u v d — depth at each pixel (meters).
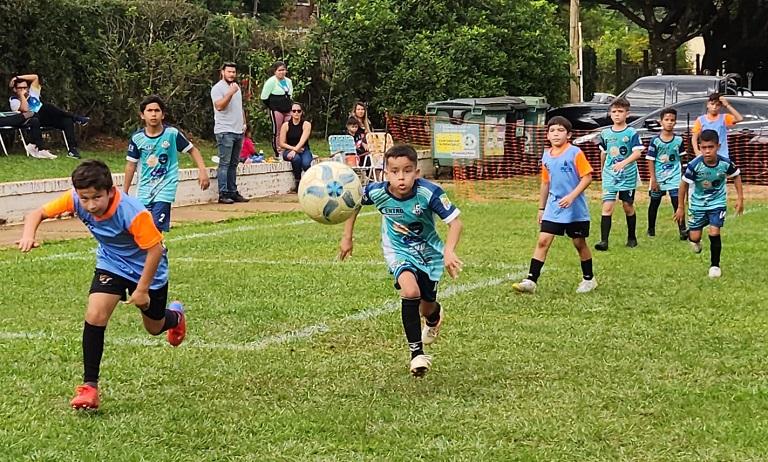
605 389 5.79
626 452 4.78
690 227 10.14
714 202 9.74
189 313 7.87
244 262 10.48
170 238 12.45
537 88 24.45
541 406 5.48
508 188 19.47
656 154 12.74
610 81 44.16
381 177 19.05
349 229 6.73
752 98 20.86
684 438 4.96
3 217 13.89
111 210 5.42
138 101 20.27
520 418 5.27
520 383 5.94
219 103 16.67
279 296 8.56
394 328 7.36
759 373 6.14
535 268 8.72
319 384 5.98
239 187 17.75
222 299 8.43
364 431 5.11
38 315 7.87
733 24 40.41
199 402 5.63
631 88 23.11
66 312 7.99
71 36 19.27
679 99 22.58
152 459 4.72
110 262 5.60
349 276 9.52
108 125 20.41
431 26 23.62
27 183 14.24
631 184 11.62
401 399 5.65
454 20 23.59
